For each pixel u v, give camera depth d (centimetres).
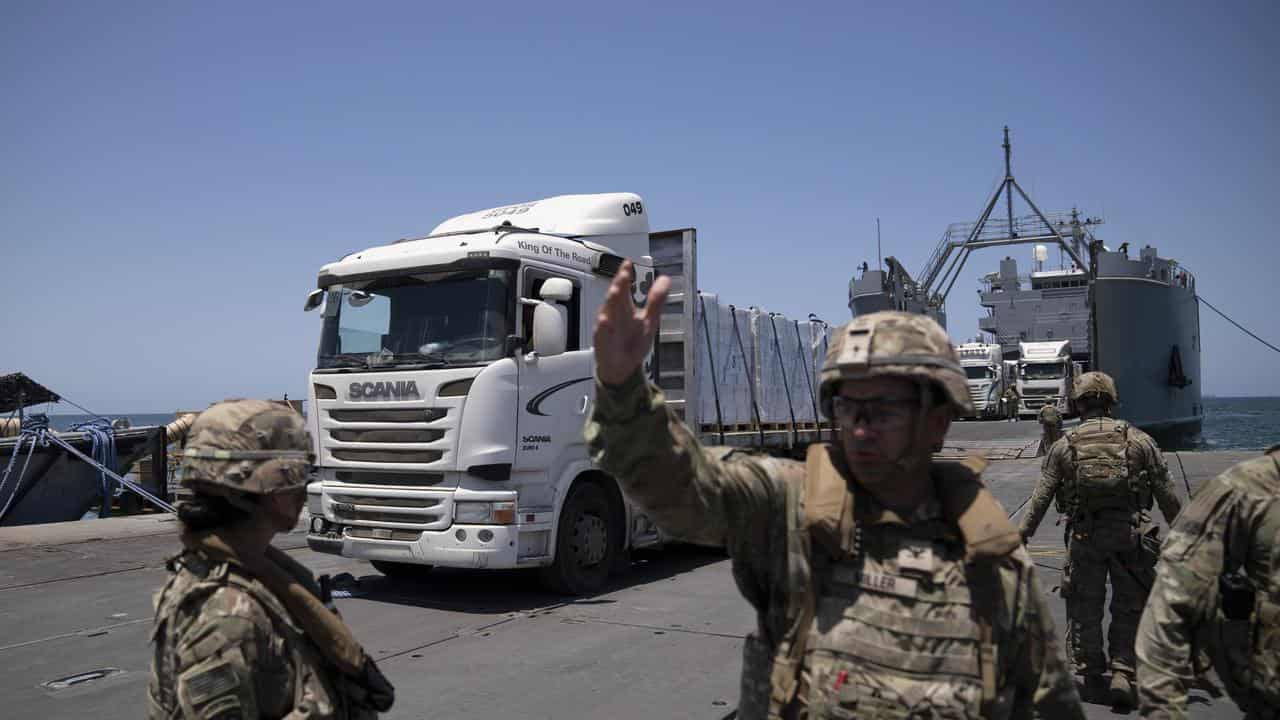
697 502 161
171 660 172
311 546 773
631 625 664
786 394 1273
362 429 748
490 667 557
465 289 734
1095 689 467
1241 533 224
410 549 717
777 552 170
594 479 812
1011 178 4275
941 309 4256
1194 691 486
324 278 800
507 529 702
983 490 166
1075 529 471
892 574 160
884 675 154
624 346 153
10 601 780
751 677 173
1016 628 163
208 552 177
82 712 493
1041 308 4322
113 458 1431
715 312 1074
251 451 180
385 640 626
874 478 164
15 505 1347
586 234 845
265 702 172
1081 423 475
